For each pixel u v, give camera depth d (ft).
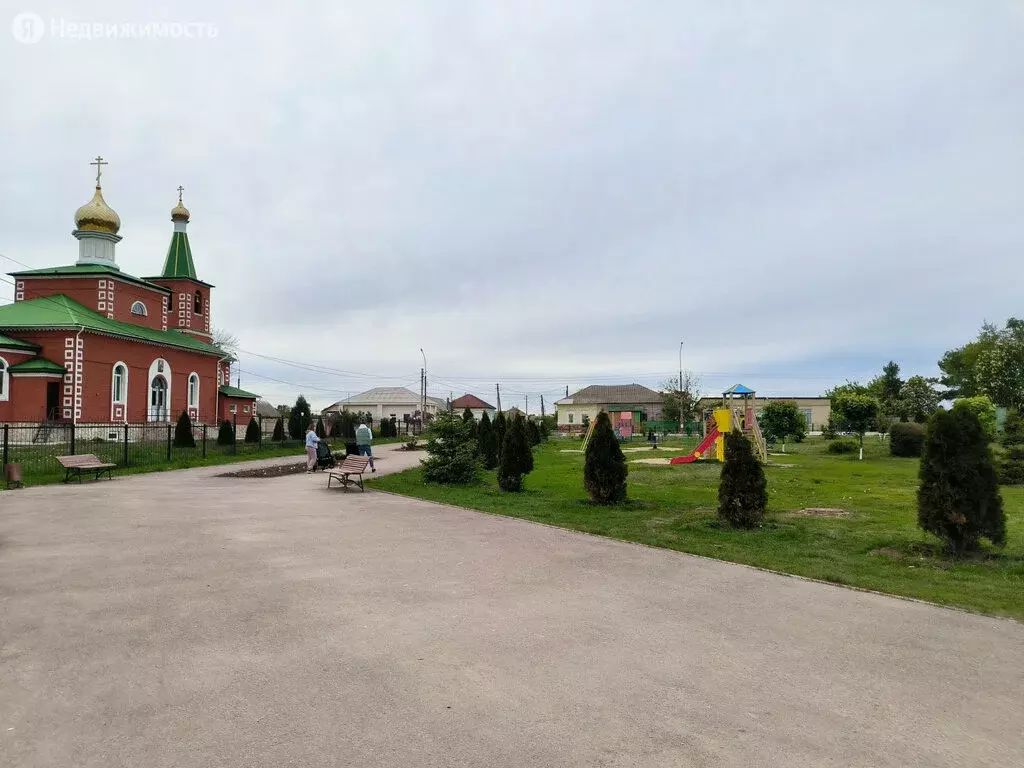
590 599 20.72
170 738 11.39
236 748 11.09
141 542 28.76
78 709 12.48
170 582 21.99
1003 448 75.66
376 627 17.54
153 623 17.66
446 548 28.37
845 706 13.23
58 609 18.81
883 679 14.66
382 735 11.62
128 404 119.24
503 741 11.48
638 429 200.13
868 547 29.04
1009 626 18.58
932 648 16.74
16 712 12.32
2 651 15.47
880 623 18.72
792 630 18.02
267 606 19.36
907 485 55.52
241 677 14.10
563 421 256.52
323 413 246.47
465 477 55.42
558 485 55.11
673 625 18.25
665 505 42.06
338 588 21.52
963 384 207.31
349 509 39.96
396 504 42.50
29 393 103.30
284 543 29.01
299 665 14.82
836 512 39.47
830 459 90.38
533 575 23.75
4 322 106.32
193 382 141.59
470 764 10.69
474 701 13.08
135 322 133.59
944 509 26.78
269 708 12.62
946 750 11.50
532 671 14.70
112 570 23.57
